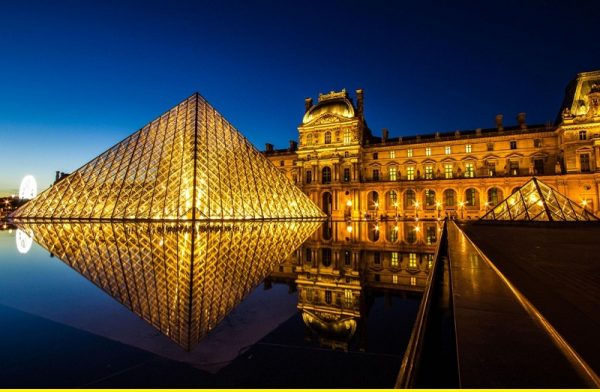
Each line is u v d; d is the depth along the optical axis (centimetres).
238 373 794
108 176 5550
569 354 385
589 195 6969
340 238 4275
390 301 1557
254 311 1305
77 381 749
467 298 657
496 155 8119
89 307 1295
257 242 3175
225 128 6072
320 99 10150
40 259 2328
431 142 8719
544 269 1107
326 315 1299
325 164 9456
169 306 1298
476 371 347
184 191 5006
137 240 3067
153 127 5797
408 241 4131
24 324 1127
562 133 7381
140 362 860
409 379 365
